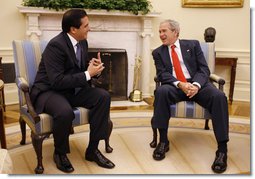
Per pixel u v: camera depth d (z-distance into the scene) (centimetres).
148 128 299
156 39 421
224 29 411
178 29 252
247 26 402
